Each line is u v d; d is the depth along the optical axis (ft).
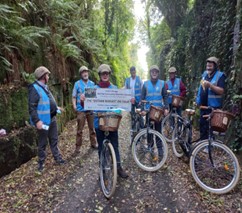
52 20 25.94
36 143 18.44
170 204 11.93
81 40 34.71
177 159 17.66
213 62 15.58
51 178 14.73
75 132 25.75
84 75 19.36
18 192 13.05
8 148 15.14
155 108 15.40
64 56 28.73
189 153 15.51
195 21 32.86
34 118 14.44
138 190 13.32
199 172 14.06
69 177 14.92
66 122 29.37
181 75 38.42
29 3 20.52
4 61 16.05
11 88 16.87
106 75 13.78
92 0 41.98
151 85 17.38
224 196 12.41
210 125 13.23
